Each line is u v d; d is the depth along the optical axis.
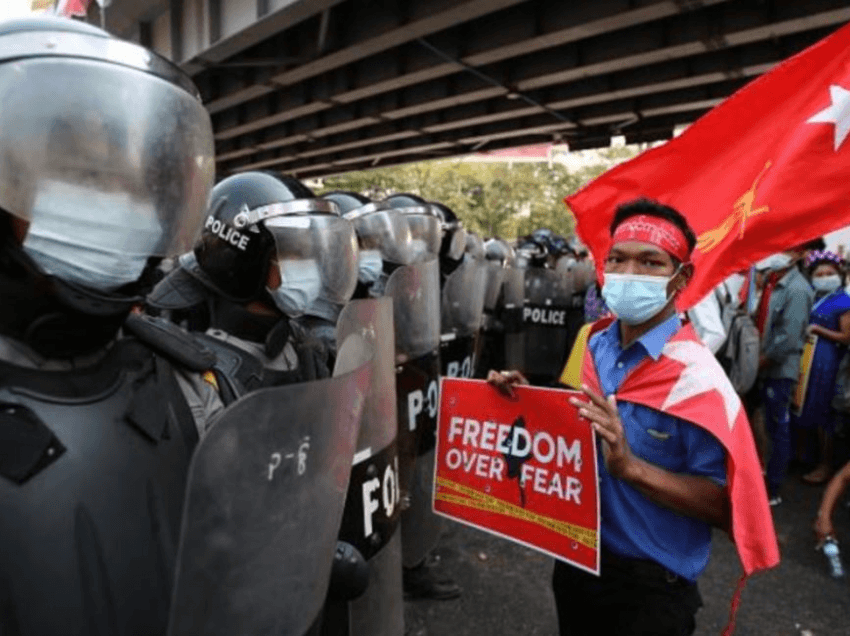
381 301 1.70
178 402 1.01
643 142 14.97
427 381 2.51
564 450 1.72
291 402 0.82
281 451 0.83
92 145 0.79
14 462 0.77
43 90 0.77
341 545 1.38
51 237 0.80
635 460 1.55
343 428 0.96
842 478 3.53
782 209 2.34
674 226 1.67
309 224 1.59
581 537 1.68
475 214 39.03
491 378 1.86
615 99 12.39
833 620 3.12
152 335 1.04
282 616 0.91
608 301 1.71
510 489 1.84
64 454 0.81
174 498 0.92
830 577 3.50
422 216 3.20
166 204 0.87
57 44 0.80
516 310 6.62
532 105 12.44
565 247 9.51
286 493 0.85
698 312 4.03
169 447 0.94
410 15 8.66
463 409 1.95
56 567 0.77
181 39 10.58
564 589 1.86
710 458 1.57
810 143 2.30
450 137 16.48
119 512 0.84
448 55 9.83
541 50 10.24
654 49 8.99
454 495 1.96
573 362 2.16
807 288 4.20
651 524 1.66
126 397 0.91
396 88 11.73
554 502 1.74
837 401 4.62
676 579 1.67
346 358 1.19
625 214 1.75
